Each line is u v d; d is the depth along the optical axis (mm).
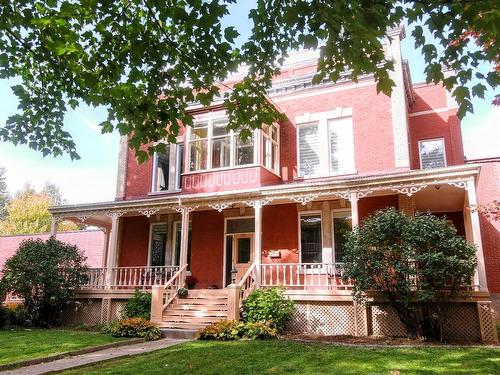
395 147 15508
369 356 8141
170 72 6656
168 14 6035
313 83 6215
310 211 15898
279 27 6535
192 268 17406
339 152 16453
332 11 4910
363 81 16594
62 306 15781
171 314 13602
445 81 5695
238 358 8227
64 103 7777
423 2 5008
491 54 5281
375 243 10977
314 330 12828
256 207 14555
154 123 6730
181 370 7332
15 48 7047
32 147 7895
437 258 10062
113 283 16438
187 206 15742
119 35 6379
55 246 15656
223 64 6625
